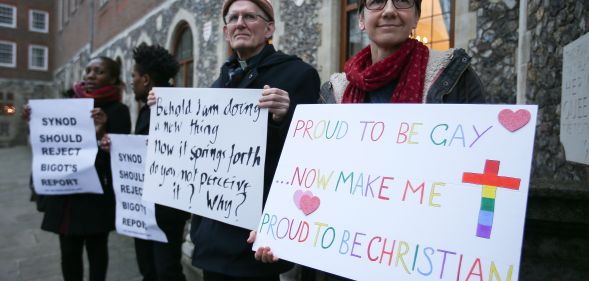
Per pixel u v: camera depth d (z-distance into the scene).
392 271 1.05
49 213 2.49
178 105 1.83
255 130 1.56
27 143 22.09
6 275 3.53
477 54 3.15
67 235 2.49
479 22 3.13
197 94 1.75
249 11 1.68
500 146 1.01
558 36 2.32
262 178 1.53
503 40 2.99
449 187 1.04
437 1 3.61
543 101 2.51
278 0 5.17
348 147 1.24
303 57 4.80
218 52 6.33
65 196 2.48
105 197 2.56
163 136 1.88
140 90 2.54
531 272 1.52
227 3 1.74
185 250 3.68
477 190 1.00
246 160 1.57
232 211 1.57
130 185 2.38
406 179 1.11
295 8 4.93
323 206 1.22
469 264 0.96
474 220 0.99
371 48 1.46
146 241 2.55
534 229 1.51
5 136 22.25
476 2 3.15
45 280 3.43
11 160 13.63
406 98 1.26
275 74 1.68
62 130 2.54
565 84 2.22
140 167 2.34
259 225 1.32
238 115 1.61
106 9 12.92
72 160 2.49
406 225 1.07
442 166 1.07
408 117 1.17
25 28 23.45
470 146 1.05
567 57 2.19
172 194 1.78
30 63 23.69
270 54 1.74
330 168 1.25
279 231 1.27
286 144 1.38
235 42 1.70
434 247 1.01
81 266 2.60
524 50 2.68
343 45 4.48
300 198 1.27
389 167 1.15
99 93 2.65
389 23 1.30
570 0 2.19
